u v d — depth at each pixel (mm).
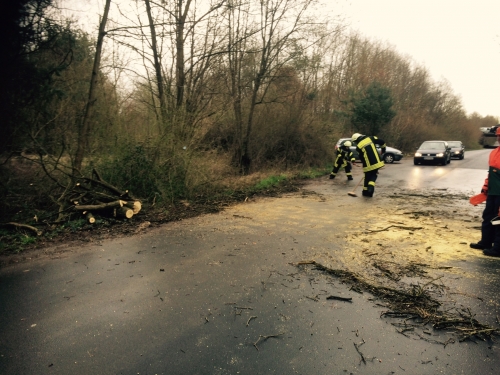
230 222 6355
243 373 2293
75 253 4699
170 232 5711
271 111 14414
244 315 3027
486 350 2518
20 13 5910
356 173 15211
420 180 12461
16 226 5520
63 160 7594
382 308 3133
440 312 3039
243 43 11594
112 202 6340
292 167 14773
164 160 8289
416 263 4188
